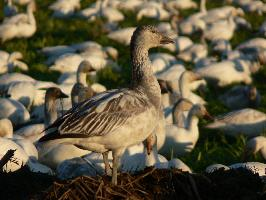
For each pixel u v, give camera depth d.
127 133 9.36
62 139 9.22
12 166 12.02
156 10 32.34
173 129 15.73
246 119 17.11
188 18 30.28
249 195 9.80
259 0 37.12
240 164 12.51
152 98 9.62
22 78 19.22
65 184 9.34
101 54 23.34
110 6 33.50
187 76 19.58
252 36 29.83
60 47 24.14
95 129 9.20
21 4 34.41
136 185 9.60
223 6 36.81
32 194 10.00
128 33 26.61
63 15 30.69
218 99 20.53
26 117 16.91
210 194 9.77
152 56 23.55
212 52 26.30
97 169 12.18
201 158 15.43
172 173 9.77
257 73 23.67
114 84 21.39
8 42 25.95
